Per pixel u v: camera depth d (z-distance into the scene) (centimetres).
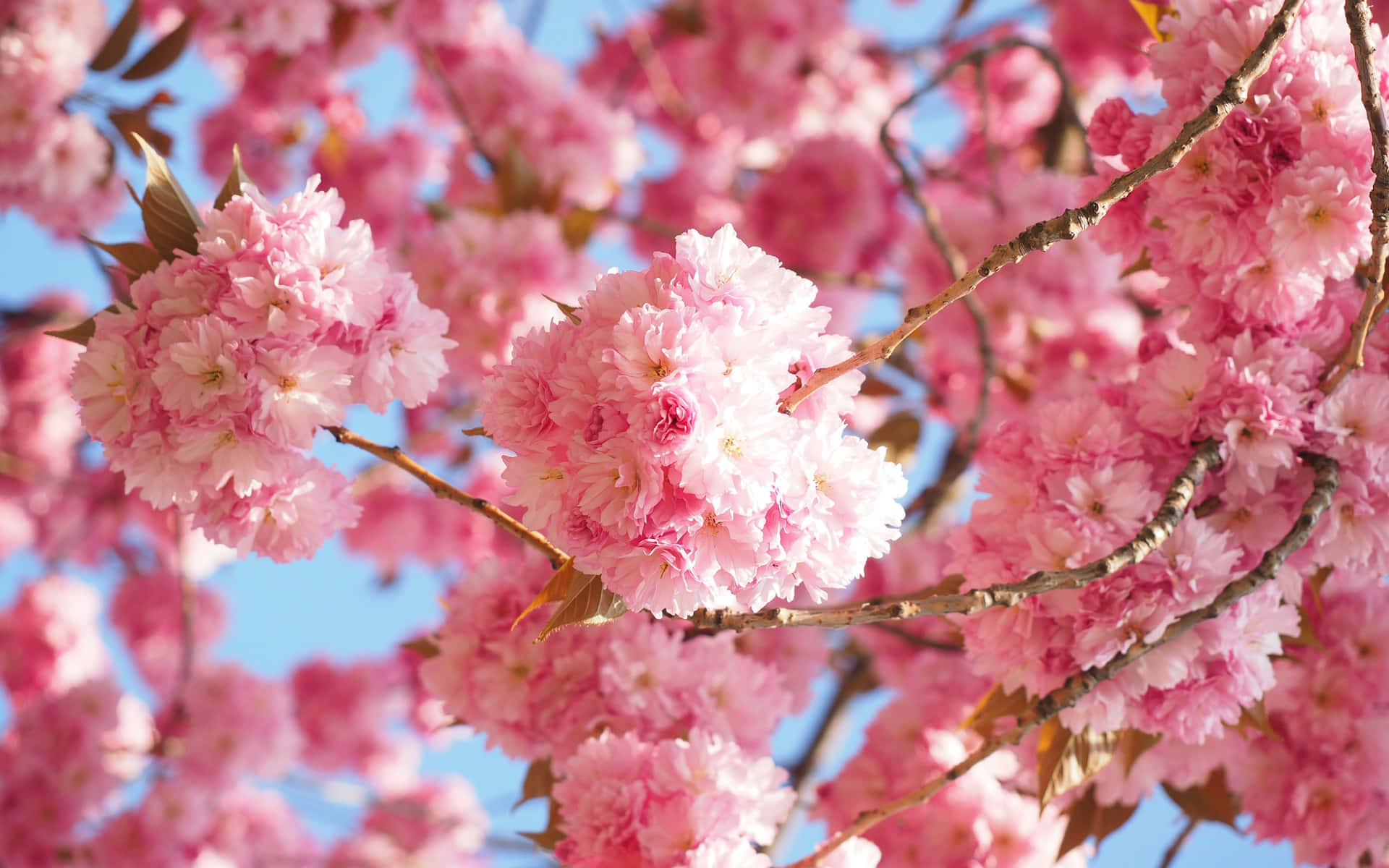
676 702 159
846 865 152
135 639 329
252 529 146
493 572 164
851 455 138
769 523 136
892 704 173
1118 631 148
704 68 295
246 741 269
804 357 138
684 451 134
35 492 346
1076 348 220
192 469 144
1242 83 142
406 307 147
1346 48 147
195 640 330
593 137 252
